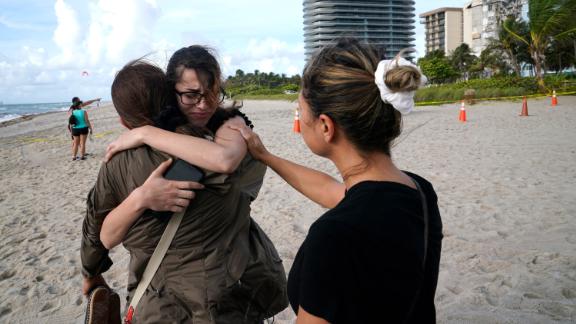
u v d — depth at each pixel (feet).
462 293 11.03
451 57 253.65
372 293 3.17
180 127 4.96
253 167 5.46
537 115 52.37
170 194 4.57
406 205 3.47
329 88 3.52
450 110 66.80
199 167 4.70
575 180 21.06
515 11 261.44
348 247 3.11
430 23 435.53
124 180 4.91
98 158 37.86
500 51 169.89
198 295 4.93
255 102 153.89
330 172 26.37
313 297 3.13
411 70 3.30
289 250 14.32
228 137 4.95
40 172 33.12
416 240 3.40
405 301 3.31
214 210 4.89
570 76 126.82
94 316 5.66
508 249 13.46
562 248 13.33
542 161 25.81
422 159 28.50
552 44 123.75
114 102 5.14
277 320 10.19
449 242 14.29
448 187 21.13
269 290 5.69
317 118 3.76
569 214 16.21
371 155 3.70
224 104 5.51
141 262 5.08
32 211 21.52
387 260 3.20
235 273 5.15
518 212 16.81
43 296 12.29
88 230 5.30
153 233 4.85
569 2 83.35
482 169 24.62
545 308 10.03
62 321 10.94
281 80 317.01
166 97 5.10
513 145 31.99
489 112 60.18
